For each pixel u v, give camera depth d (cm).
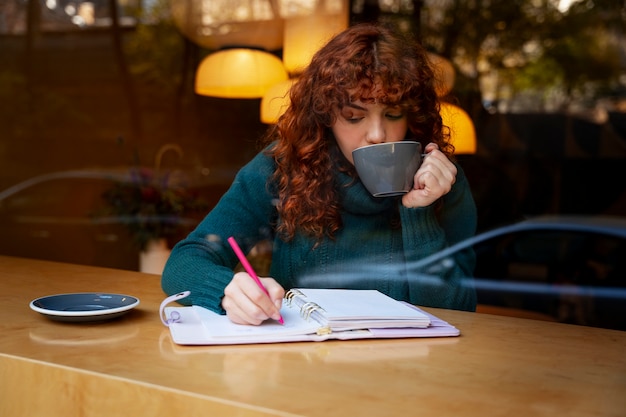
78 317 102
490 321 115
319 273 147
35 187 412
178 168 416
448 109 145
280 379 79
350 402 72
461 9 485
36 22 462
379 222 145
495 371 85
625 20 510
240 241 144
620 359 93
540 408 72
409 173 123
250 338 95
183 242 134
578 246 241
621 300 229
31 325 103
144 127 455
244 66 333
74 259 359
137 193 315
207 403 72
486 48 491
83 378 81
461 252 147
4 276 145
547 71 518
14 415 87
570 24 520
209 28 402
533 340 103
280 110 154
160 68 459
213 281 113
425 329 103
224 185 397
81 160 448
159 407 75
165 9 451
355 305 108
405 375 82
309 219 143
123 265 311
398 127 134
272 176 147
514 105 486
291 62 332
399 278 142
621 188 423
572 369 88
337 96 130
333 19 325
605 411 72
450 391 77
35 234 385
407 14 456
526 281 231
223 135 416
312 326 100
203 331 99
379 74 127
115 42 469
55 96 459
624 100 502
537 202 422
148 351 90
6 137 447
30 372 85
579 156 454
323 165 141
